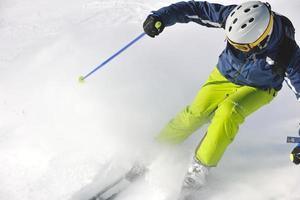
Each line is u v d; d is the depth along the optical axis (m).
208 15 4.38
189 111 4.51
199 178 4.11
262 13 3.73
